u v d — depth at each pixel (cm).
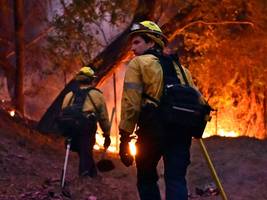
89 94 831
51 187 716
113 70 1509
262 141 1084
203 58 1747
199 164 948
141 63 469
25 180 736
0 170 756
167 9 1583
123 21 1434
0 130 1049
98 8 1475
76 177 813
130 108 461
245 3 1537
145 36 493
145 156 477
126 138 467
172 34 1515
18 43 1566
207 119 477
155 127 464
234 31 1683
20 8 1556
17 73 1563
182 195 458
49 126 1426
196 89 487
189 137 479
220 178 854
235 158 943
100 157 1149
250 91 1939
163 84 470
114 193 763
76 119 810
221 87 1872
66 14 1416
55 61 1477
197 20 1551
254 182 816
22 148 953
